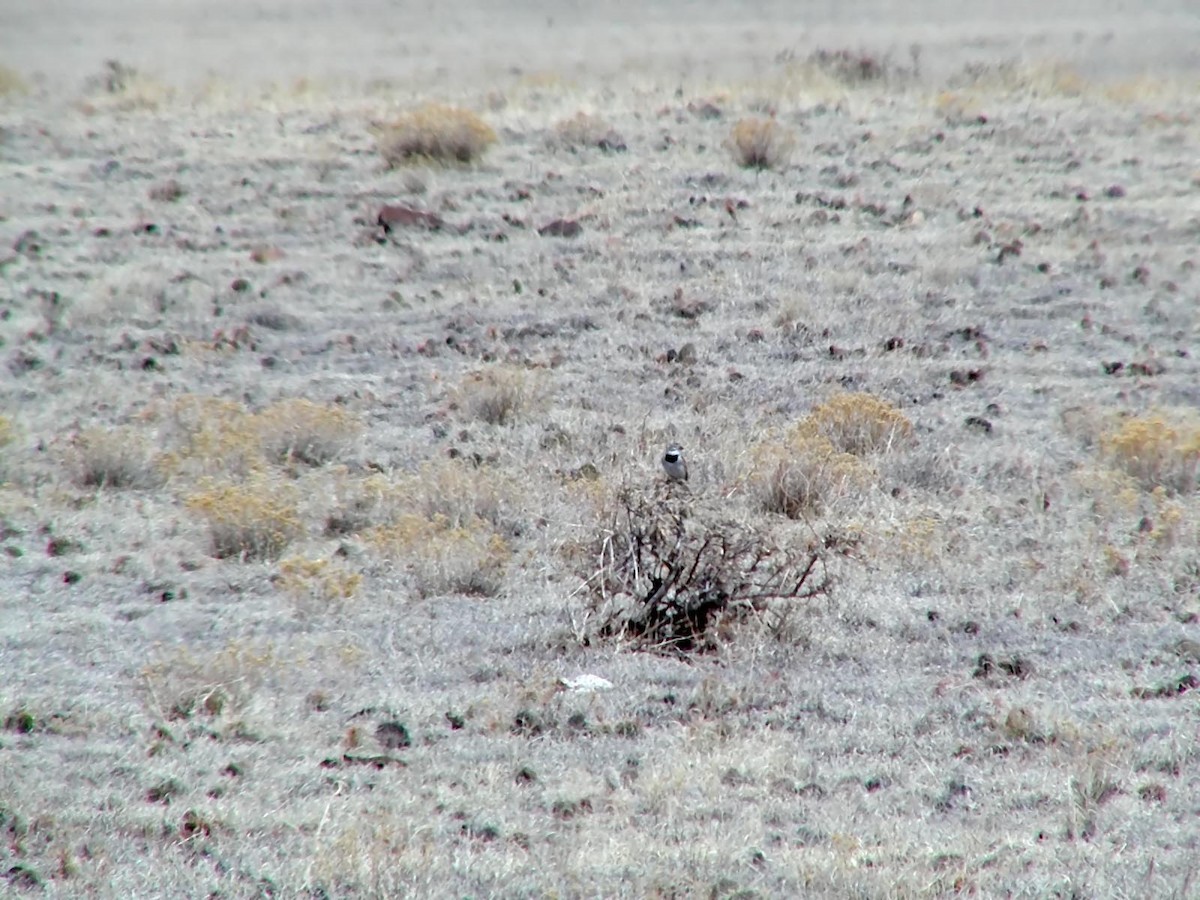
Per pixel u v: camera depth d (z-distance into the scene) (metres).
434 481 43.62
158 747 28.00
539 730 29.45
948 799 26.45
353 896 22.62
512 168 85.62
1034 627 34.97
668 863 23.67
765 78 110.44
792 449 44.78
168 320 63.53
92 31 175.50
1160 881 22.89
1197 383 55.91
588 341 60.53
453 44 161.88
